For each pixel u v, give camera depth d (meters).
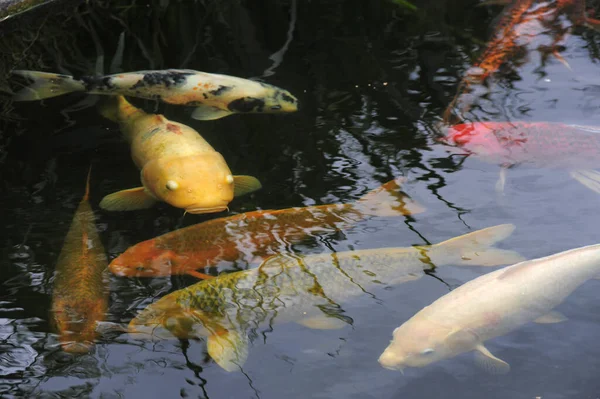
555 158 4.99
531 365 3.23
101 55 7.25
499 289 3.46
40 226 4.61
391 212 4.56
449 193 4.73
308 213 4.59
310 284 3.81
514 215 4.42
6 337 3.51
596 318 3.48
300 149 5.50
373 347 3.38
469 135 5.35
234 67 6.98
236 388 3.16
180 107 6.33
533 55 6.77
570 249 3.94
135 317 3.59
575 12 7.38
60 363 3.34
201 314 3.59
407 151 5.34
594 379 3.12
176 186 4.64
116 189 5.10
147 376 3.25
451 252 4.01
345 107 6.11
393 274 3.88
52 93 6.38
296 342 3.43
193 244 4.29
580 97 5.95
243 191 4.96
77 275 3.99
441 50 7.10
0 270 4.13
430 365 3.25
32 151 5.61
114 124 6.03
